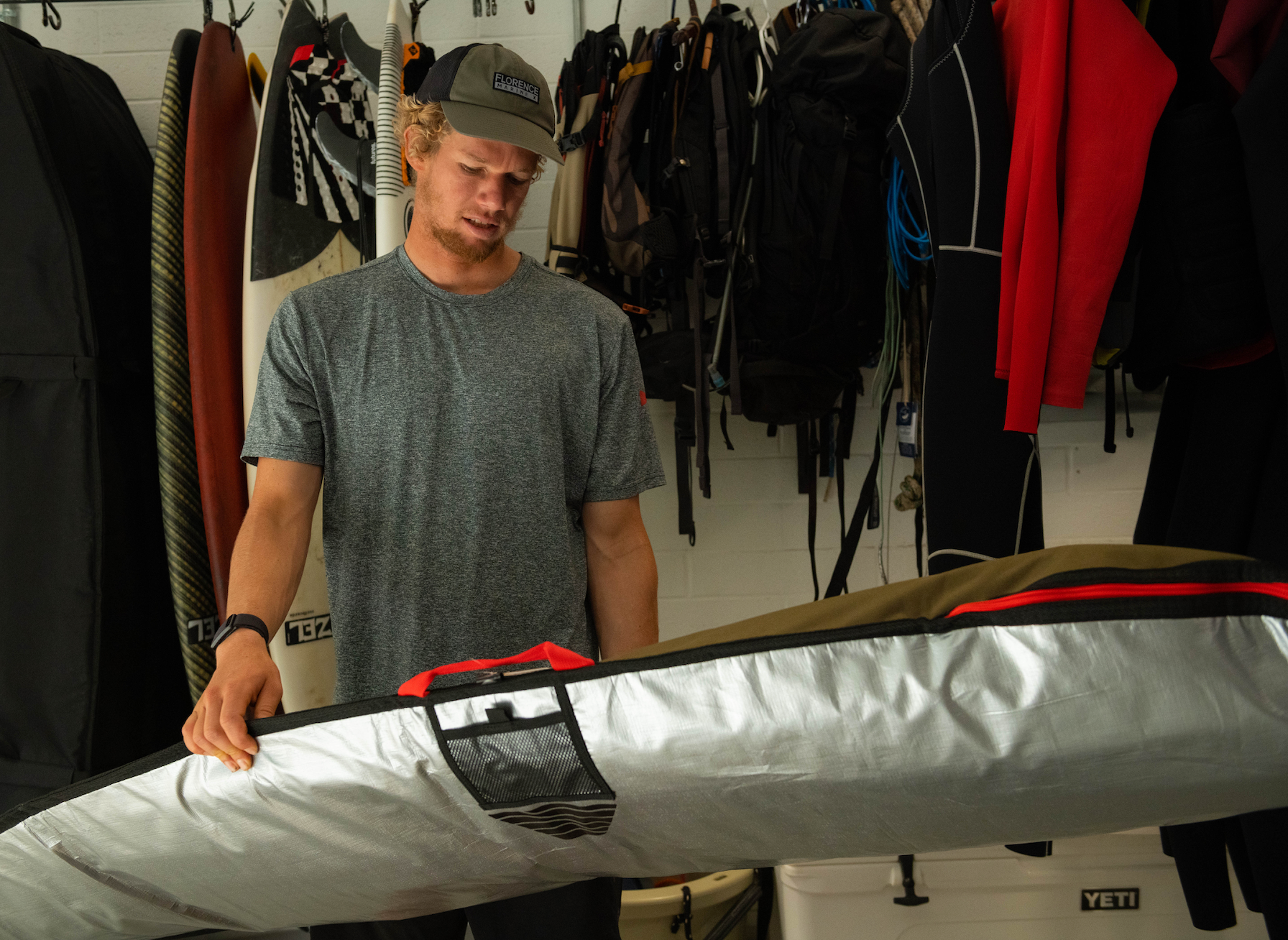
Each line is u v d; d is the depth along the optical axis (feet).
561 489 3.87
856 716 2.12
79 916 2.69
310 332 3.71
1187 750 1.99
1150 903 5.29
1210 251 4.37
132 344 5.54
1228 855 5.57
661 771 2.21
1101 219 4.31
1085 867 5.29
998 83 4.72
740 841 2.34
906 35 6.03
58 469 5.07
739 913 5.85
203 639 5.48
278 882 2.56
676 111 5.89
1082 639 2.06
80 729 5.03
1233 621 2.00
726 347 5.99
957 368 4.78
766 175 5.85
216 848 2.51
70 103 5.37
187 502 5.48
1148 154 4.27
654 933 5.63
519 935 3.30
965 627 2.16
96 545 5.06
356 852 2.47
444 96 3.56
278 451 3.67
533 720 2.27
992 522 4.71
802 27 5.82
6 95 5.00
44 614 5.05
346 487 3.75
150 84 6.66
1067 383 4.41
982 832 2.22
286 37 5.79
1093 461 6.99
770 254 5.82
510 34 6.63
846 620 2.39
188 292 5.36
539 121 3.69
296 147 5.70
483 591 3.73
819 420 6.59
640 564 4.13
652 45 5.93
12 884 2.60
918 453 6.26
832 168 5.74
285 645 5.33
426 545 3.71
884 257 6.11
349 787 2.39
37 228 5.06
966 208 4.75
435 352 3.76
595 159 6.02
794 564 7.06
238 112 5.98
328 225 5.75
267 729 2.47
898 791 2.13
